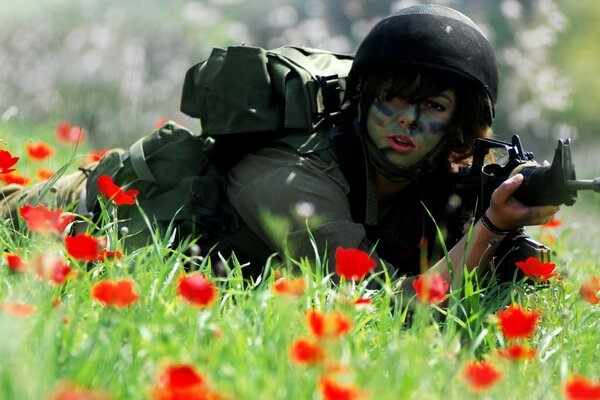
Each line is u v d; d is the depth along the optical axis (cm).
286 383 367
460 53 588
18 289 422
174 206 619
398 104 592
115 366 376
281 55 627
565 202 515
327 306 473
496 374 355
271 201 595
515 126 2167
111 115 1495
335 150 605
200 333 417
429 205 627
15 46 1641
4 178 712
